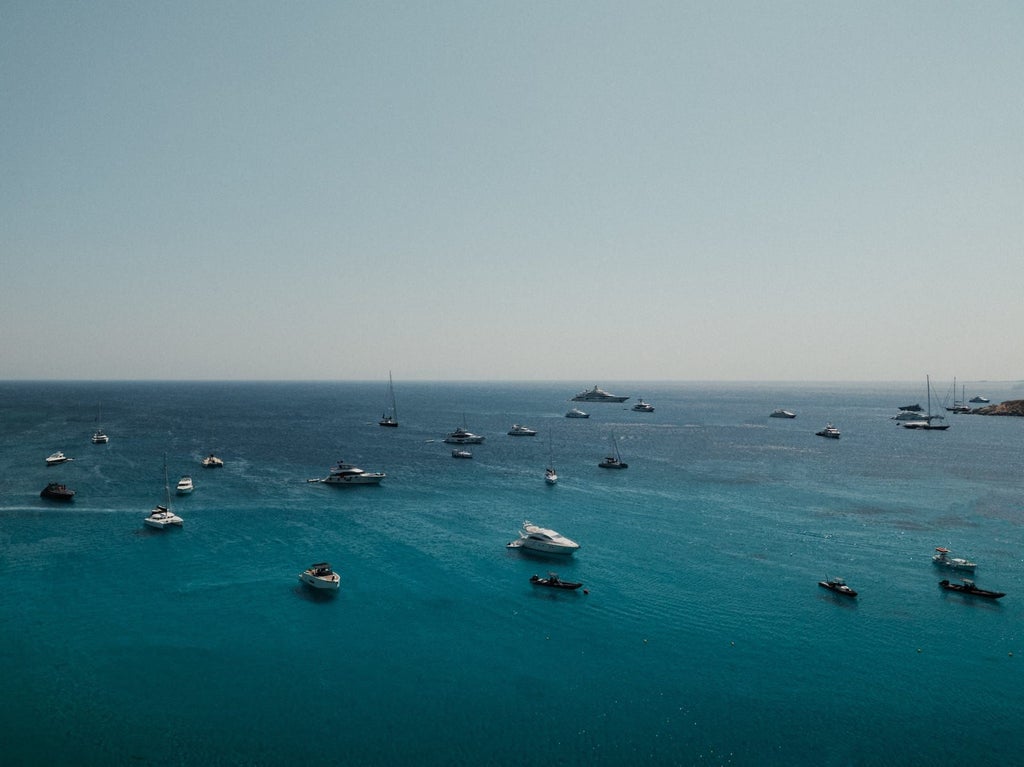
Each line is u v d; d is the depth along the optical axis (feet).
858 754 137.59
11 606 208.74
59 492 358.84
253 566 249.34
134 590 223.71
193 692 158.81
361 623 199.31
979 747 140.05
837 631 194.90
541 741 141.08
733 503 364.79
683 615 206.39
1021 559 260.01
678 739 142.00
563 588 227.61
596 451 597.11
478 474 464.24
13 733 140.97
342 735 142.61
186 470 464.65
